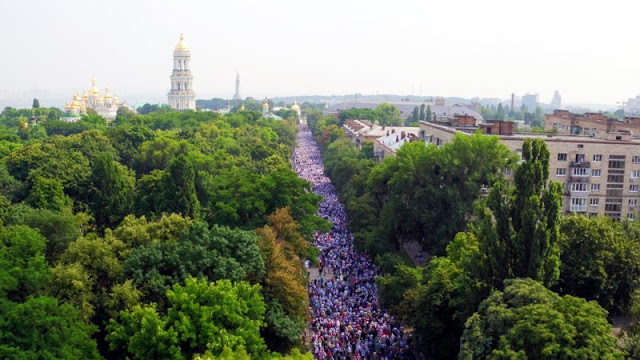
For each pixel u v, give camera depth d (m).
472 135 128.50
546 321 56.09
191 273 71.94
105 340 64.81
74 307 63.81
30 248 73.69
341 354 83.06
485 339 59.72
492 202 75.62
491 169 123.19
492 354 57.12
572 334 54.44
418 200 124.75
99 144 182.12
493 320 60.66
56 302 59.53
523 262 72.38
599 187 134.62
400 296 89.69
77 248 73.06
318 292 107.25
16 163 148.12
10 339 54.97
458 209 119.31
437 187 126.31
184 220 86.81
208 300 65.06
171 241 78.38
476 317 62.50
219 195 108.25
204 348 62.09
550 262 70.94
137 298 66.56
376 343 84.94
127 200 133.00
